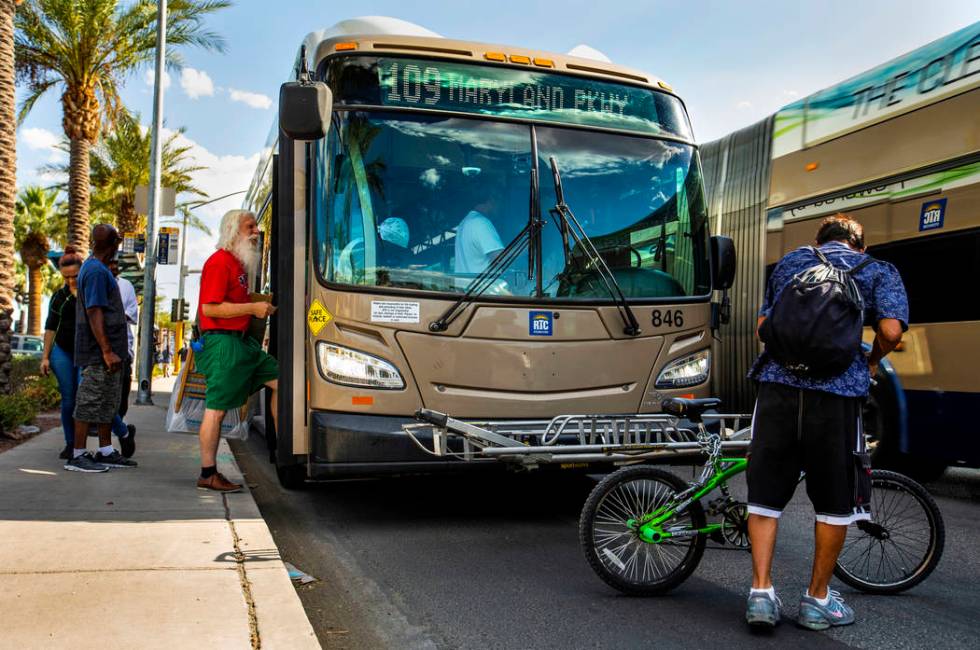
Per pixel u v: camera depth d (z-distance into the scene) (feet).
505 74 20.81
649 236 21.16
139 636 11.08
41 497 18.90
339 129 19.44
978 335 22.77
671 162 22.03
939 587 15.58
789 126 30.50
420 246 19.31
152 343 52.49
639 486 14.83
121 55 78.69
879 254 26.05
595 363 19.93
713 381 21.56
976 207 22.89
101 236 22.56
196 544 15.43
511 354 19.34
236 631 11.35
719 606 14.39
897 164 25.57
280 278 19.69
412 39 20.38
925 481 27.78
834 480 13.14
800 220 29.50
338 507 22.16
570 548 18.12
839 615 13.37
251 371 21.03
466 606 14.30
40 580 13.15
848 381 13.09
